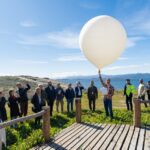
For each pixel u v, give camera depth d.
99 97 33.06
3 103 13.60
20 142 11.24
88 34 10.39
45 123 10.38
